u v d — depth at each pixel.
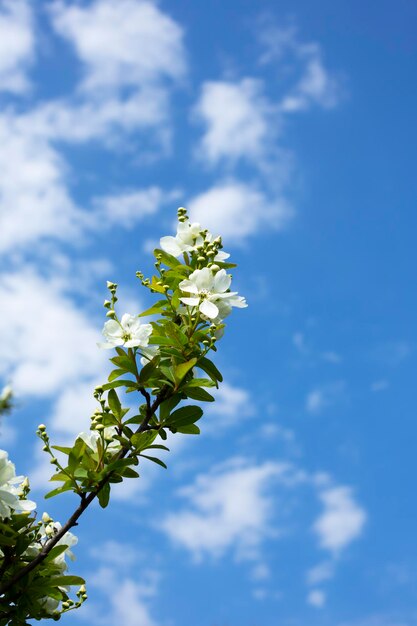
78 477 0.80
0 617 0.79
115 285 0.84
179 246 0.88
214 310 0.83
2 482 0.79
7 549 0.79
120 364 0.83
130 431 0.83
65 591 0.82
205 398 0.83
